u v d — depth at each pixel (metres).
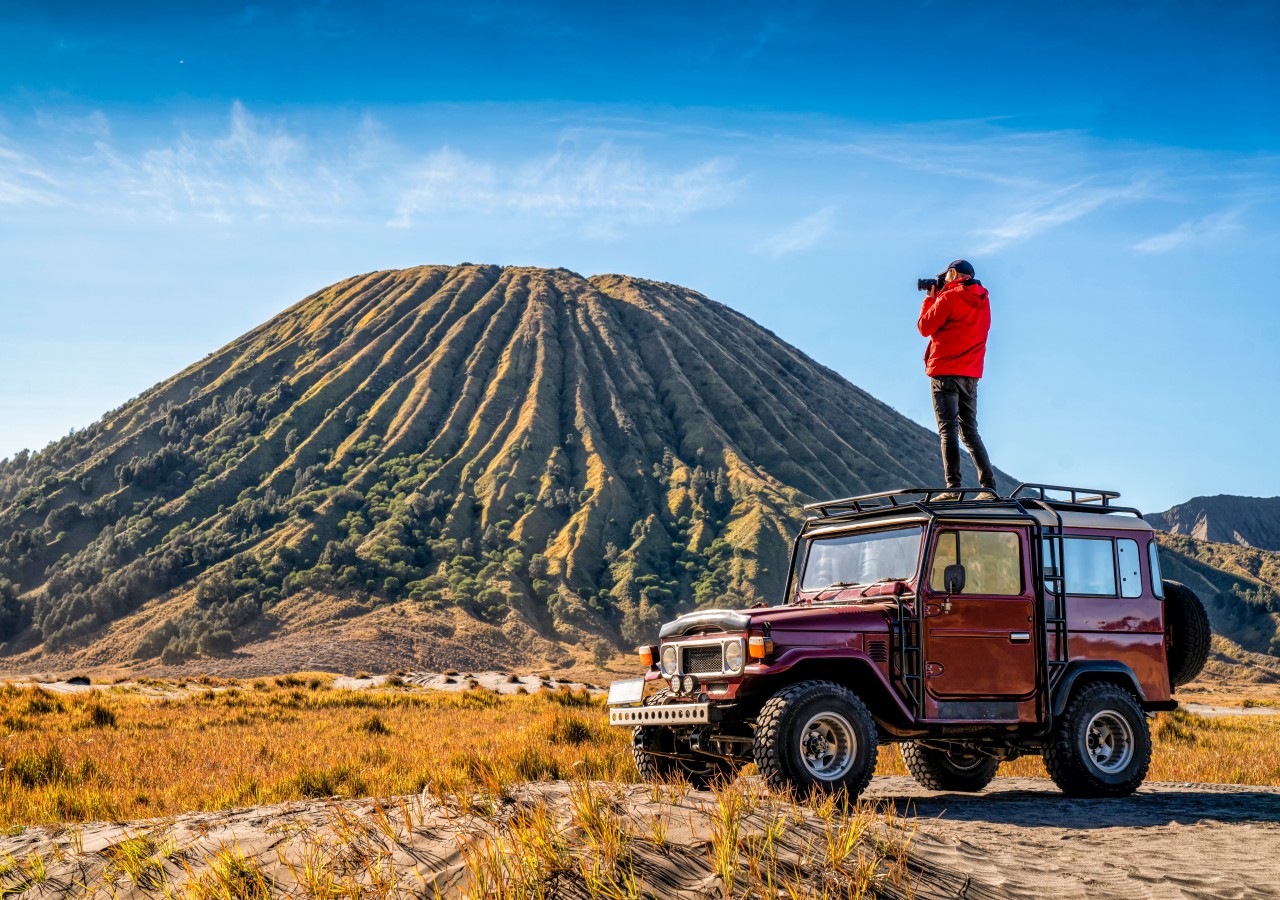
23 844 6.77
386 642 167.12
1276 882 5.34
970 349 10.48
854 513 9.51
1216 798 8.82
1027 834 6.66
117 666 167.12
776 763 7.59
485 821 5.76
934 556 8.70
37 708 26.72
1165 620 9.66
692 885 4.75
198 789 11.23
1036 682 8.80
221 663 159.75
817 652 8.09
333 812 6.37
